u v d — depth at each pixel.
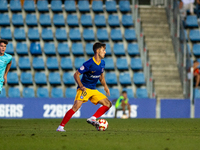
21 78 62.31
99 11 71.06
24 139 18.31
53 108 53.28
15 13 68.81
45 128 28.72
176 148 15.01
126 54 66.75
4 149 14.44
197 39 69.88
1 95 60.66
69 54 65.88
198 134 22.67
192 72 56.53
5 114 52.16
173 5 67.31
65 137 19.50
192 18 72.56
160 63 64.75
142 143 16.75
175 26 65.19
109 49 66.88
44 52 65.25
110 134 21.77
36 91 62.06
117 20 70.12
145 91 62.62
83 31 68.19
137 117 54.81
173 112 55.66
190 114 56.03
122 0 73.06
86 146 15.49
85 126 31.53
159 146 15.65
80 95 24.86
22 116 52.47
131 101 54.84
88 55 66.56
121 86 63.69
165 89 61.59
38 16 69.00
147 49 66.44
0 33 66.31
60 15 69.50
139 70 65.31
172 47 67.12
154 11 72.69
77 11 70.81
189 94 56.84
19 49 64.94
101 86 62.94
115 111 53.75
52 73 63.75
